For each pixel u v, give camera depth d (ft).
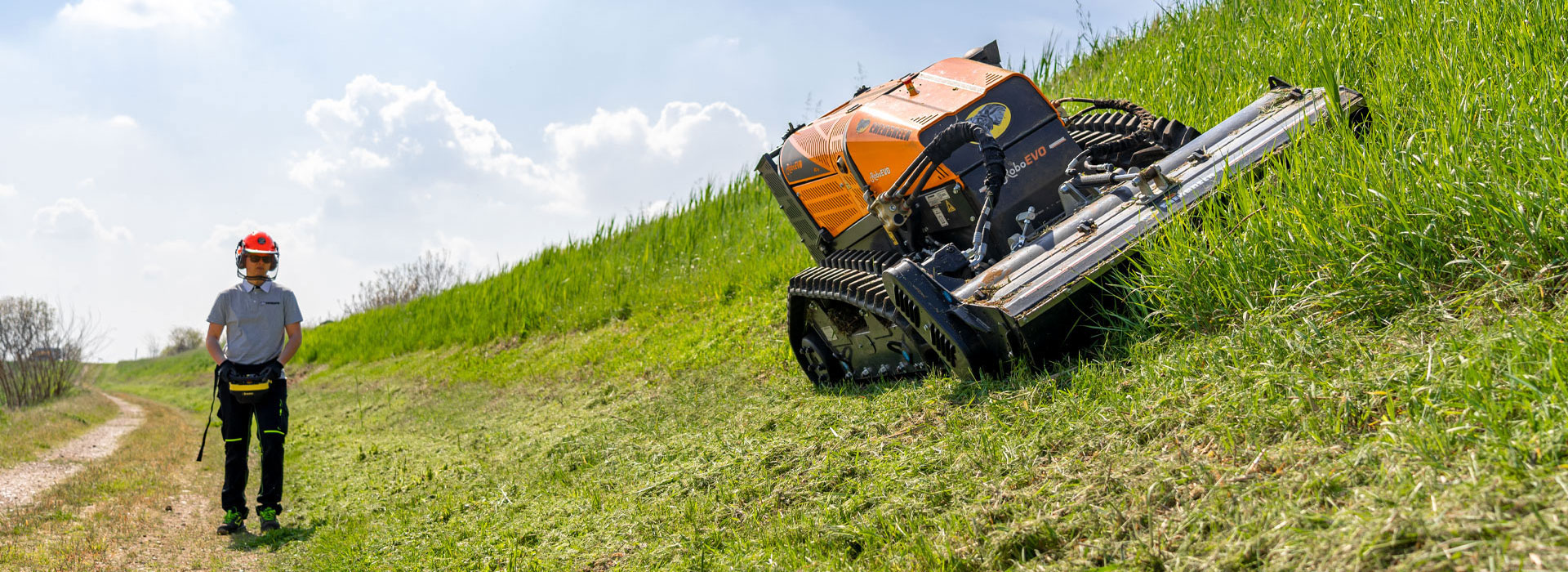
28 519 18.08
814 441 13.41
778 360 21.26
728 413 17.44
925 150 13.82
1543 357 7.63
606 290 42.83
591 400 24.52
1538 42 15.49
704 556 10.59
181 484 22.11
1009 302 11.65
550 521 13.78
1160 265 11.73
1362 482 7.05
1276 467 7.82
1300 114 13.84
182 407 57.00
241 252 16.87
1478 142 11.59
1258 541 6.65
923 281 12.53
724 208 45.29
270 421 17.03
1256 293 11.25
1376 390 8.36
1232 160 13.00
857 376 16.83
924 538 8.81
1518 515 5.78
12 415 45.80
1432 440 7.06
